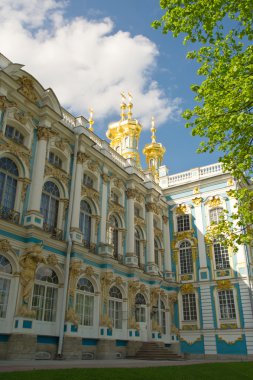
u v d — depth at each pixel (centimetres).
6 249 1683
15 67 1953
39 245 1788
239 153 1404
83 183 2411
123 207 2756
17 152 1905
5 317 1638
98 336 2138
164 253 3206
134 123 4462
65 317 1909
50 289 1922
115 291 2445
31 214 1852
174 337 2925
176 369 1319
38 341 1759
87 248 2141
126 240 2700
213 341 2806
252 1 1218
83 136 2358
